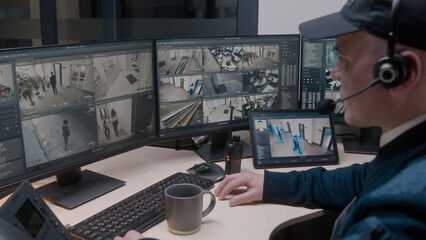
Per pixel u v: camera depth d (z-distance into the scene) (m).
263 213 1.17
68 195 1.24
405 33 0.65
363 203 0.64
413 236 0.56
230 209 1.19
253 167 1.53
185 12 2.88
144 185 1.34
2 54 1.04
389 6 0.67
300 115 1.62
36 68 1.12
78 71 1.23
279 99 1.79
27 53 1.10
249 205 1.22
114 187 1.30
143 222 1.08
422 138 0.69
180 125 1.58
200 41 1.56
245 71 1.68
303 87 1.82
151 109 1.50
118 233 1.03
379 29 0.68
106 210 1.12
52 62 1.16
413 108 0.69
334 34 0.73
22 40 2.76
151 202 1.17
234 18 2.18
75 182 1.33
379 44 0.69
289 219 1.14
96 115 1.30
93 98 1.29
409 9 0.64
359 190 1.20
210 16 2.59
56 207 1.19
